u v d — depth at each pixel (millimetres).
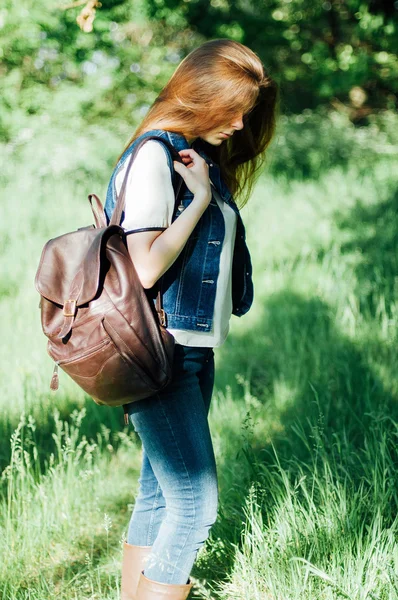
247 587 2277
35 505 2836
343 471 2848
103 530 2928
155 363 1832
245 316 5188
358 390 3715
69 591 2443
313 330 4633
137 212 1837
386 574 2133
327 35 15625
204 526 1991
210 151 2324
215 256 1987
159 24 15812
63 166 9492
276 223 7227
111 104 14281
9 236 6797
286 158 10492
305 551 2287
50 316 1904
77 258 1899
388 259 5504
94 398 1935
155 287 1930
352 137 11609
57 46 13188
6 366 4219
